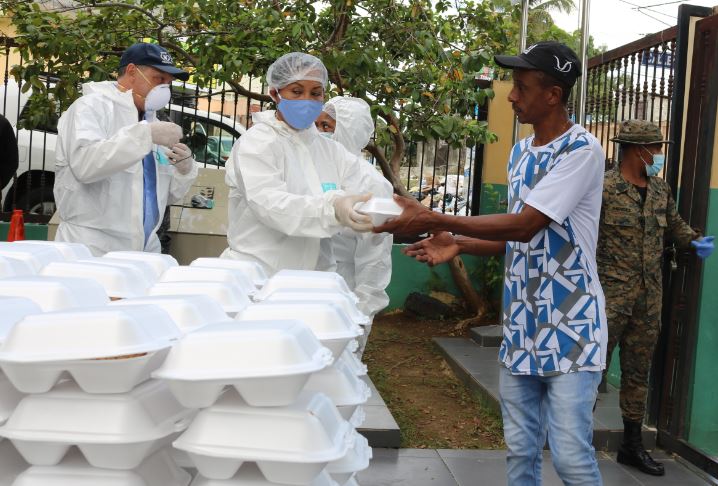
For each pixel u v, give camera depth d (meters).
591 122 5.90
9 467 1.49
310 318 1.63
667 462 4.34
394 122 6.64
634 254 4.09
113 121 3.68
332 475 1.61
